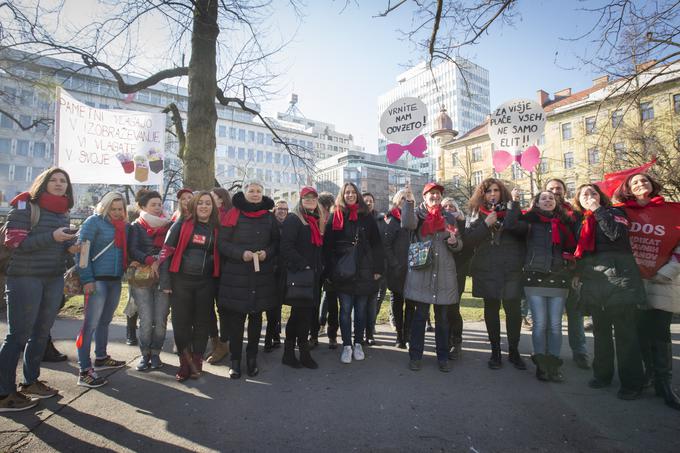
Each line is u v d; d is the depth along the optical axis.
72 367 3.91
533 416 2.83
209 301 3.79
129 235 3.96
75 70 8.85
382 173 74.50
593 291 3.30
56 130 6.50
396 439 2.50
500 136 5.64
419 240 4.09
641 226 3.25
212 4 7.66
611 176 3.79
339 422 2.75
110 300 3.83
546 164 35.84
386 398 3.18
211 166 7.54
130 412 2.89
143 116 6.82
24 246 2.86
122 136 6.74
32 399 2.97
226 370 3.94
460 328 4.33
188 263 3.63
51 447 2.37
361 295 4.29
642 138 11.48
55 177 3.06
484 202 4.04
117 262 3.68
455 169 47.34
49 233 2.88
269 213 4.00
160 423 2.72
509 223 3.75
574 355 4.11
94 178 6.58
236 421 2.76
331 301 4.83
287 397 3.21
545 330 3.64
